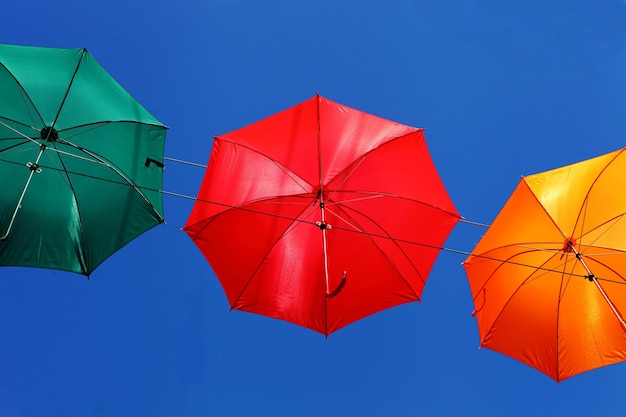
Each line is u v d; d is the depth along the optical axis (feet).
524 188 23.75
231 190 22.22
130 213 22.24
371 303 22.95
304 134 22.91
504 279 23.76
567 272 23.54
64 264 21.66
